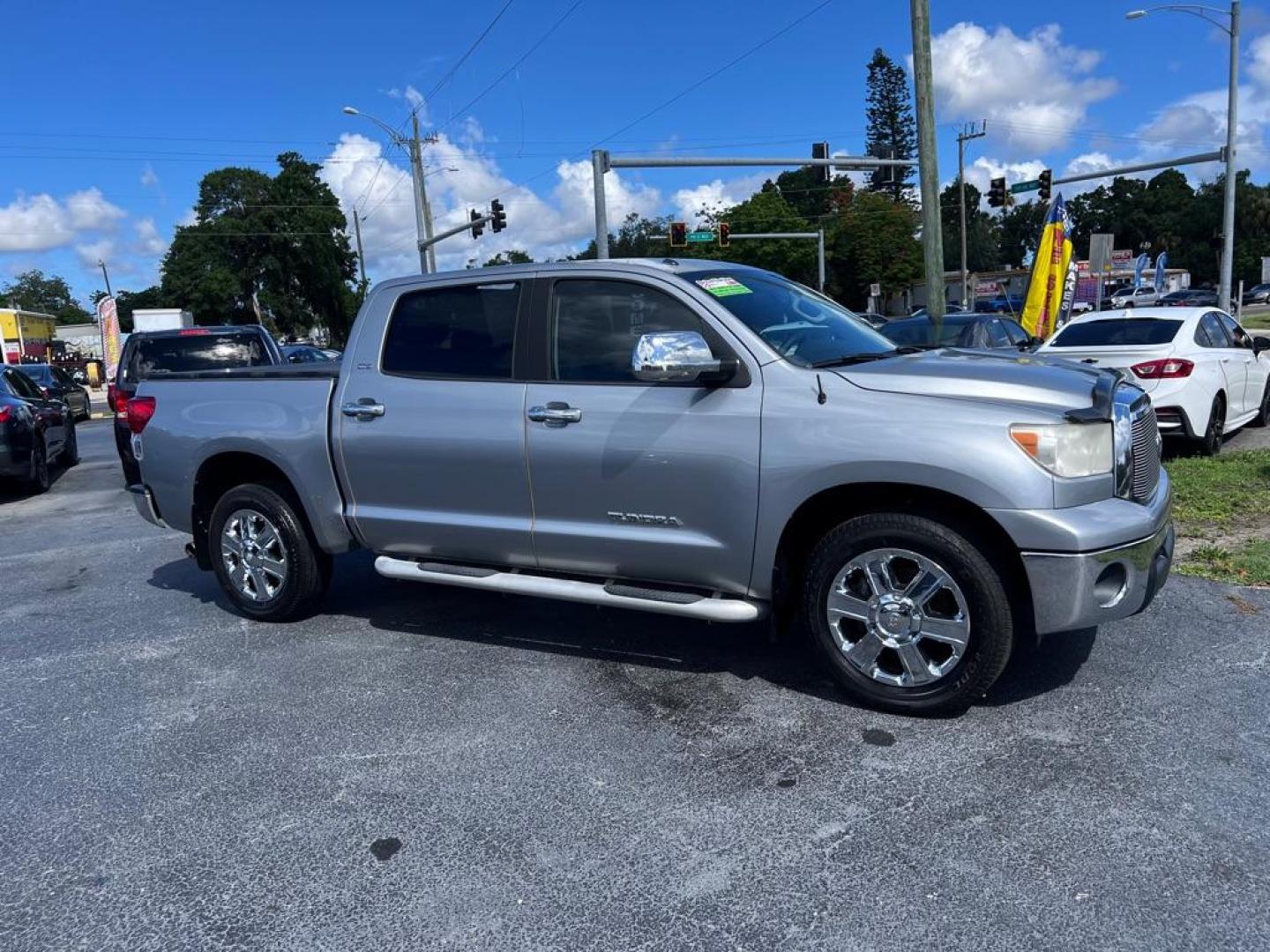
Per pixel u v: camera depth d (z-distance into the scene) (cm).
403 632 522
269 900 287
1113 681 408
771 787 338
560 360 437
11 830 333
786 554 406
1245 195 9375
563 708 412
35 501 1084
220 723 415
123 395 1005
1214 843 291
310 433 505
